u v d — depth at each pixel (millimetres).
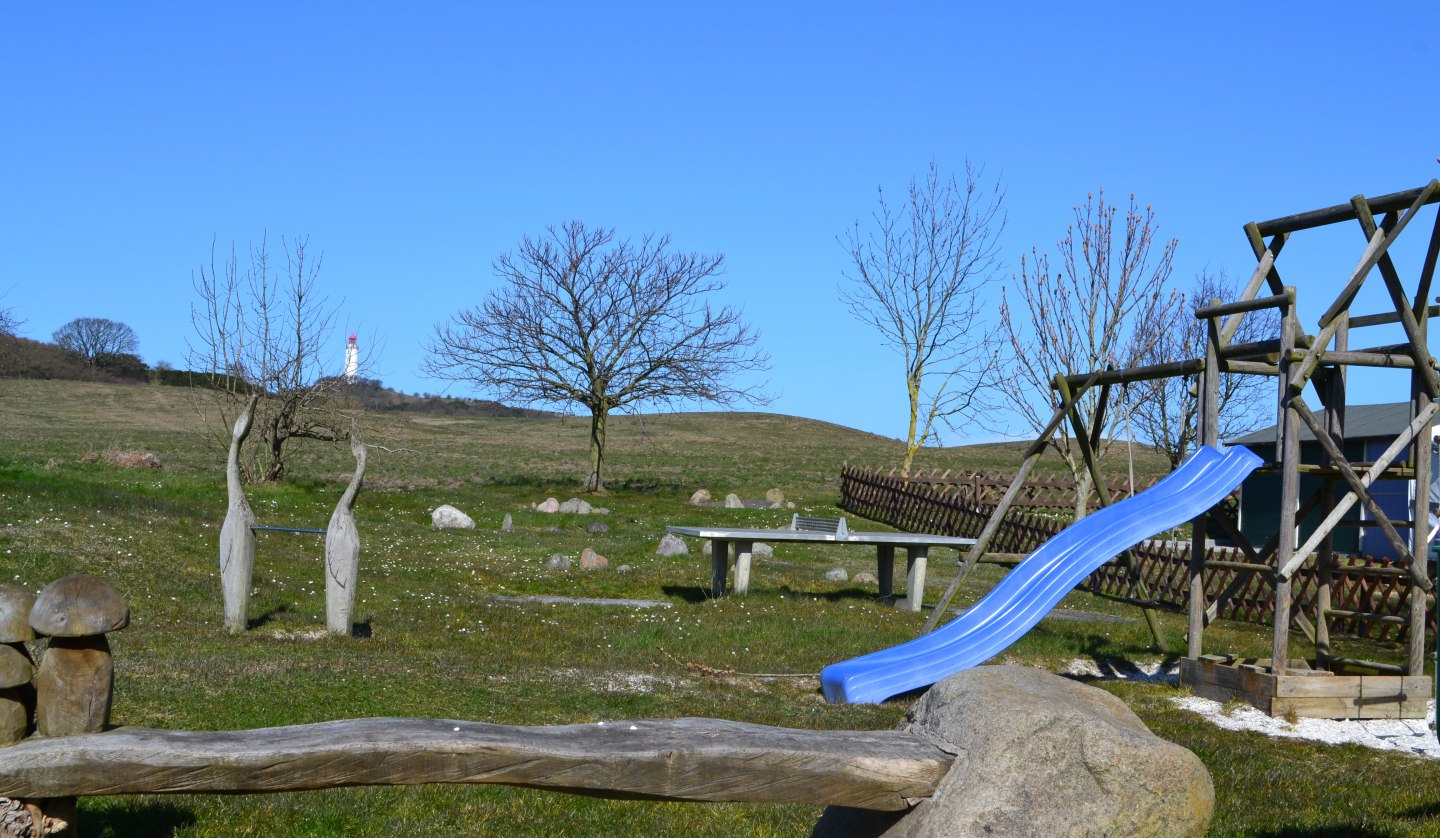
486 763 3727
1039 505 30062
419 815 6281
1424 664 11156
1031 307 27250
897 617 16594
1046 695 3984
